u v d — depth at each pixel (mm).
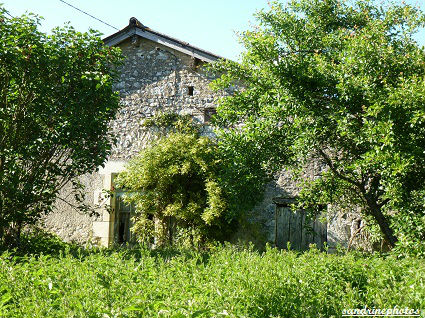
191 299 3414
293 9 8648
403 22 7820
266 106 7375
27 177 7566
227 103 8008
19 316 3340
